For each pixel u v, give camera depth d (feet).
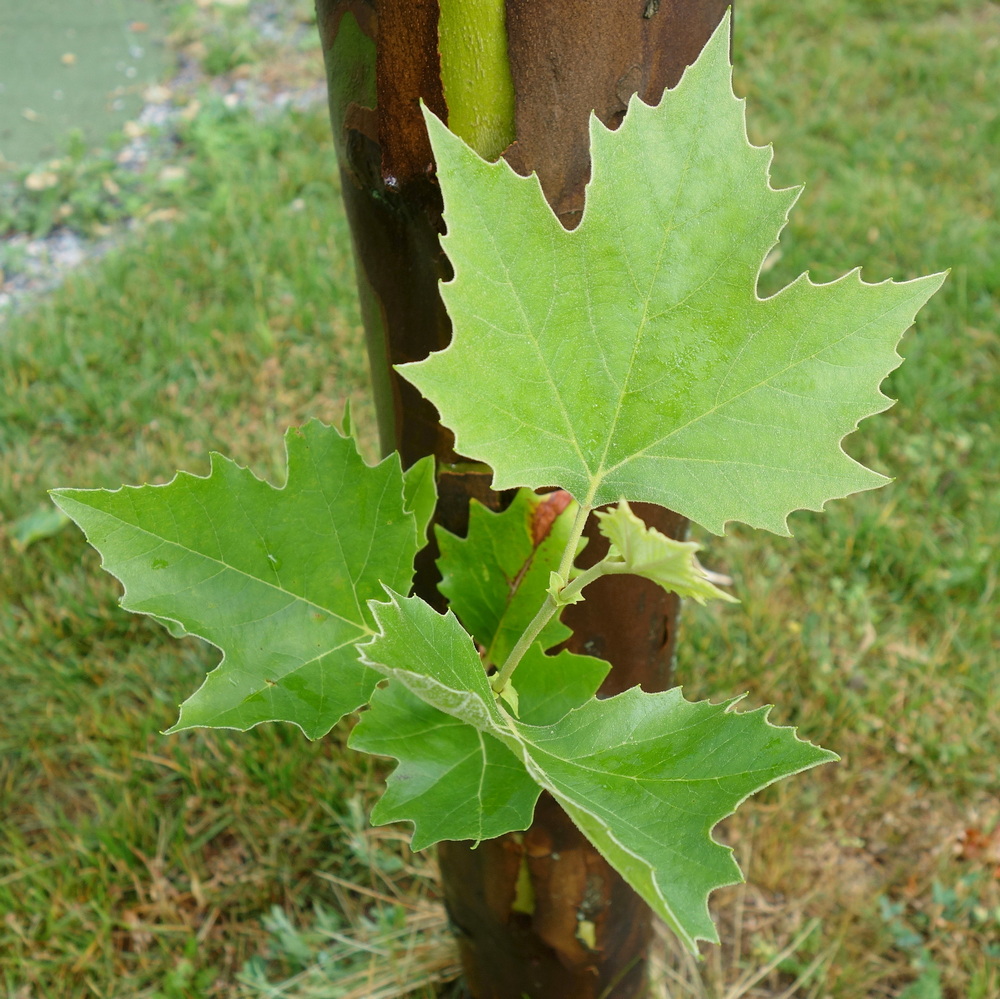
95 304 7.88
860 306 1.46
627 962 3.71
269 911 4.68
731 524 6.13
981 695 5.21
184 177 9.95
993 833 4.83
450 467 2.38
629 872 1.26
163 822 4.74
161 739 5.10
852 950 4.49
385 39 1.86
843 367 1.47
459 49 1.82
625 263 1.48
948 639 5.42
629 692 1.57
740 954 4.58
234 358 7.34
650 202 1.46
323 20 1.97
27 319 7.97
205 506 1.74
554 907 3.28
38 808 4.97
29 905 4.45
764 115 9.57
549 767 1.52
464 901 3.47
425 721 1.76
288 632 1.81
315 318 7.61
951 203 8.27
